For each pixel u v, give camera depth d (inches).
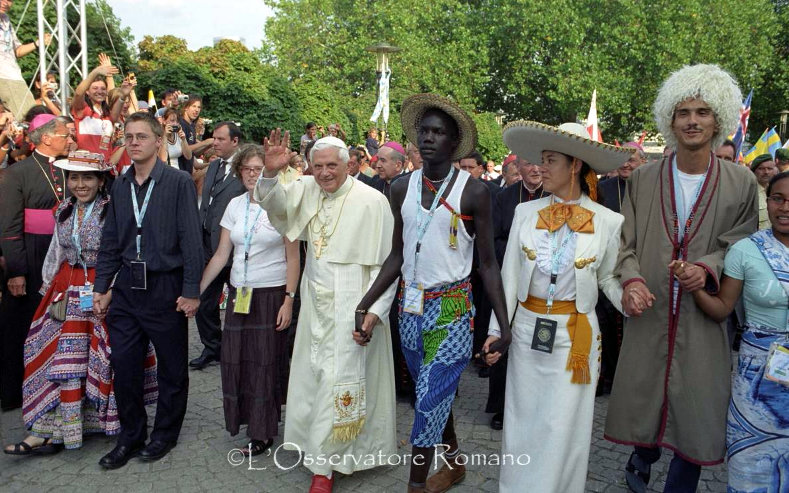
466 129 118.9
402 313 126.9
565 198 116.2
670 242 120.0
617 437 125.1
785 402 104.3
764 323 106.5
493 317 117.8
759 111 1087.0
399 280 138.5
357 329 126.8
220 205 214.7
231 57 645.3
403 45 979.9
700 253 118.0
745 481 108.8
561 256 112.5
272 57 1152.2
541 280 114.3
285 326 151.5
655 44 962.7
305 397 143.4
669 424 119.5
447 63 1000.9
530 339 115.4
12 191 172.7
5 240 172.1
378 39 1047.6
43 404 150.7
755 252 107.2
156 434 152.7
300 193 137.9
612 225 113.7
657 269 120.6
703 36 965.2
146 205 143.3
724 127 115.6
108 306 149.3
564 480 112.0
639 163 197.9
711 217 117.6
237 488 137.3
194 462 149.3
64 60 354.0
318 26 1127.0
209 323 218.2
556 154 112.7
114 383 146.8
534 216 117.3
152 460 149.3
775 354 102.3
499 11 1040.2
